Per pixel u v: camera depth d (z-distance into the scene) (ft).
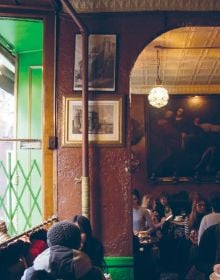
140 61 28.48
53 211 15.79
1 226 14.56
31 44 20.40
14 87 21.48
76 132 15.87
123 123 15.90
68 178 15.81
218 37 23.61
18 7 15.97
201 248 16.14
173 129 36.32
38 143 16.61
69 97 15.92
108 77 15.99
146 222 25.32
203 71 31.68
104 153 15.84
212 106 36.17
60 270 9.20
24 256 11.79
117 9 15.99
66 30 16.11
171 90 36.27
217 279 13.92
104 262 14.03
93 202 15.75
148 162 36.29
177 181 36.14
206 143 36.22
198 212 28.53
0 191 20.95
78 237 9.85
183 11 16.14
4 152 22.56
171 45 25.04
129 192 15.79
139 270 21.02
